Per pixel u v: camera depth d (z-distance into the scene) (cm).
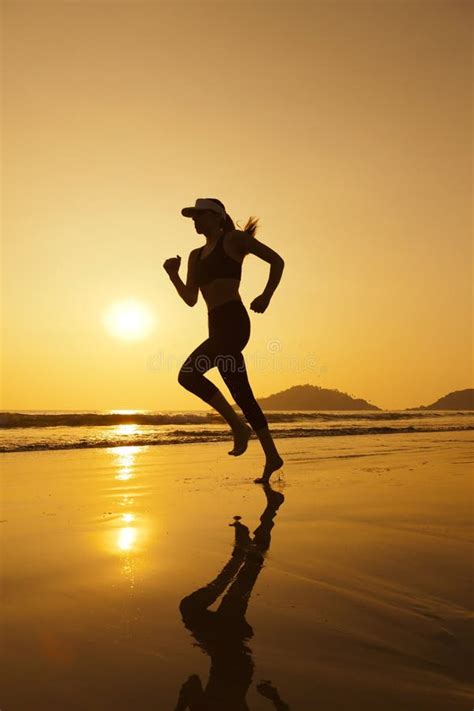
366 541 240
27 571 196
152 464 531
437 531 259
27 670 125
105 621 153
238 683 121
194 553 222
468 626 151
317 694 117
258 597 172
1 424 1430
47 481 416
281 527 266
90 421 1535
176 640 141
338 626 150
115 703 112
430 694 117
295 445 752
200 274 411
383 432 1090
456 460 564
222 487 388
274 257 398
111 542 237
